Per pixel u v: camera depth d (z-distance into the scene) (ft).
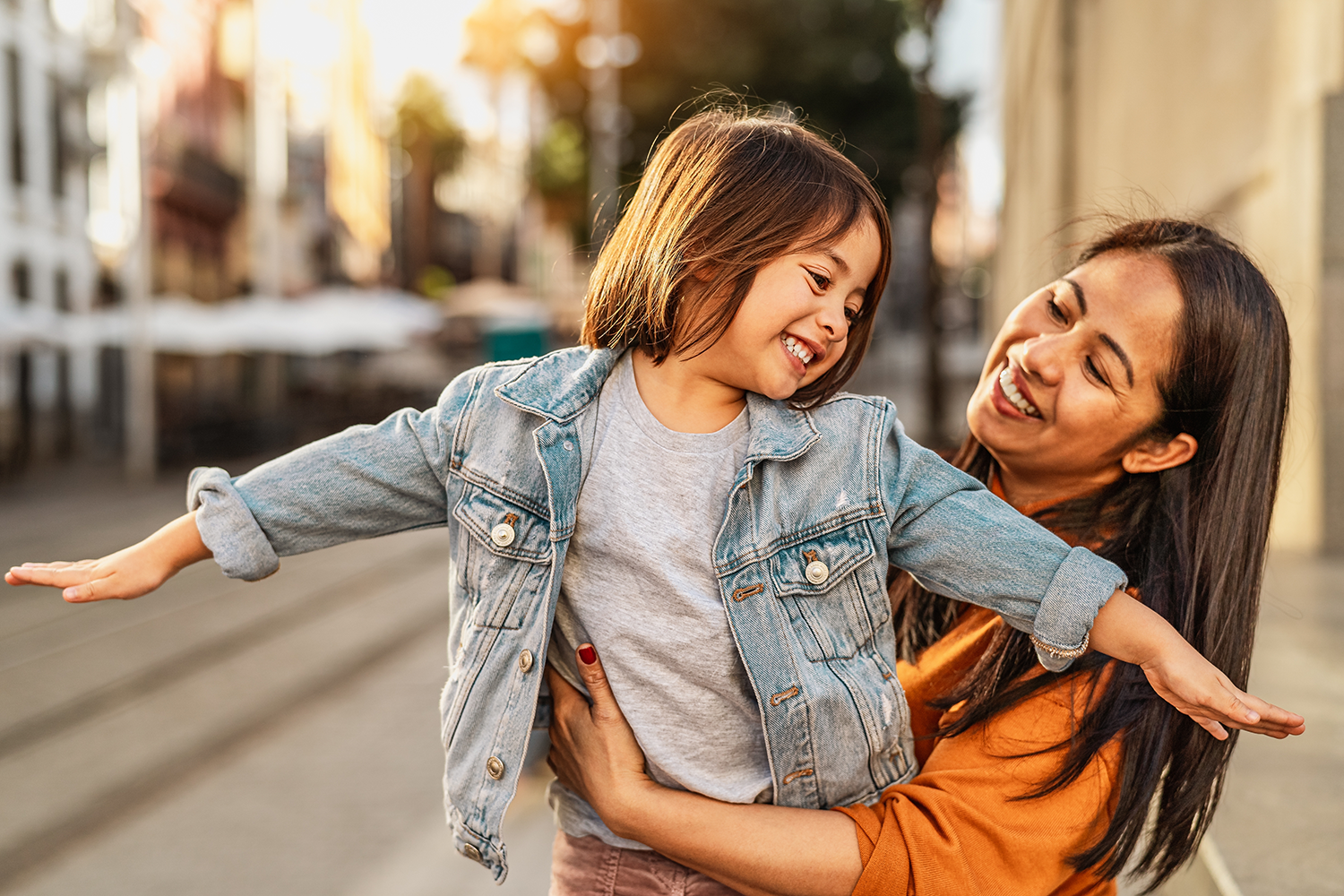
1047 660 4.32
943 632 5.39
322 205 131.23
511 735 4.45
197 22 89.10
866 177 4.63
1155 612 4.48
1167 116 32.22
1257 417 4.69
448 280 183.21
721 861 4.25
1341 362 19.86
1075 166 50.42
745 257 4.29
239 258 101.14
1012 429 5.07
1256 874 6.97
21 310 63.41
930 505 4.58
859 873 4.24
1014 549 4.38
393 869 11.79
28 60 65.77
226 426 68.74
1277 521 22.04
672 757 4.39
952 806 4.38
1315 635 13.55
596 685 4.37
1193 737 4.71
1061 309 5.03
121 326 63.72
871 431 4.67
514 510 4.51
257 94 102.32
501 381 4.67
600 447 4.54
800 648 4.45
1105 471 5.08
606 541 4.43
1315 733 9.78
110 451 70.69
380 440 4.69
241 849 12.34
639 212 4.67
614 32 82.84
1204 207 27.73
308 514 4.59
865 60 82.58
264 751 15.58
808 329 4.36
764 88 81.66
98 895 11.30
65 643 22.00
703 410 4.60
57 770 14.96
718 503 4.47
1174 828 4.80
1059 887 4.61
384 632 22.74
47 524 40.70
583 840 4.78
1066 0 51.11
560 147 106.83
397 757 15.23
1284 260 21.52
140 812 13.47
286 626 23.31
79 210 72.54
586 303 4.84
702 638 4.38
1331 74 19.90
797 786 4.46
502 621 4.52
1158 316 4.69
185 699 18.15
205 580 28.55
